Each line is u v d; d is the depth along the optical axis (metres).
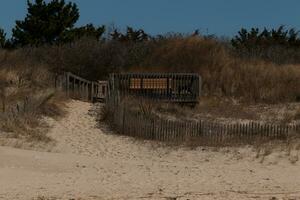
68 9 51.50
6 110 23.06
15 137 20.34
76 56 37.84
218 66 34.56
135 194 12.02
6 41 49.66
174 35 38.59
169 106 27.70
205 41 36.91
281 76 33.78
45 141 20.64
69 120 24.69
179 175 15.06
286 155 19.41
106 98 28.00
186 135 21.94
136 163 17.61
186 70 34.66
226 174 15.45
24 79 28.55
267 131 22.23
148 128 22.33
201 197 11.85
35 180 13.52
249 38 50.66
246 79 33.12
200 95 29.86
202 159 18.98
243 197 11.96
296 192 12.70
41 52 38.28
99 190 12.41
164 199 11.55
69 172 15.08
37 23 49.31
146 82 29.12
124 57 37.72
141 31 46.69
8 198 11.30
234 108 29.67
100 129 23.77
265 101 31.30
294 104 30.67
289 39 53.06
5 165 15.22
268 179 14.64
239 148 20.53
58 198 11.45
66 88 29.89
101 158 18.52
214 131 22.00
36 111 24.12
